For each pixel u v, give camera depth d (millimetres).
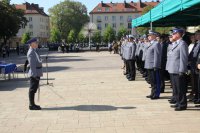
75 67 25844
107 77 18156
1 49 58844
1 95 12734
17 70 18750
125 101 10867
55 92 13102
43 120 8648
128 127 7746
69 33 109875
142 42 17938
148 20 14859
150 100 10930
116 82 15859
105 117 8766
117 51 49719
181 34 9367
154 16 13359
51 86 14898
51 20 118312
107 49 65062
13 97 12227
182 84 9297
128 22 131875
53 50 72125
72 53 55562
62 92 13086
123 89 13523
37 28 133625
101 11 133375
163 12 11461
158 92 11133
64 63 30703
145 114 8969
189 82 11867
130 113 9133
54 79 17688
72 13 116500
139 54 17812
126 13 131750
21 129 7875
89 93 12719
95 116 8906
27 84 15945
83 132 7457
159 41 11539
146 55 11289
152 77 11109
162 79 12227
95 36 101250
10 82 16906
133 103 10508
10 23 58094
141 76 17906
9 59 42688
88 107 10070
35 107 9930
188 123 7957
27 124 8305
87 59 36469
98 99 11367
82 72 21531
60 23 116938
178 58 9344
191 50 10281
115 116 8844
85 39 101438
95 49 63250
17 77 18953
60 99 11531
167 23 19141
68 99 11500
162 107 9797
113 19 132750
